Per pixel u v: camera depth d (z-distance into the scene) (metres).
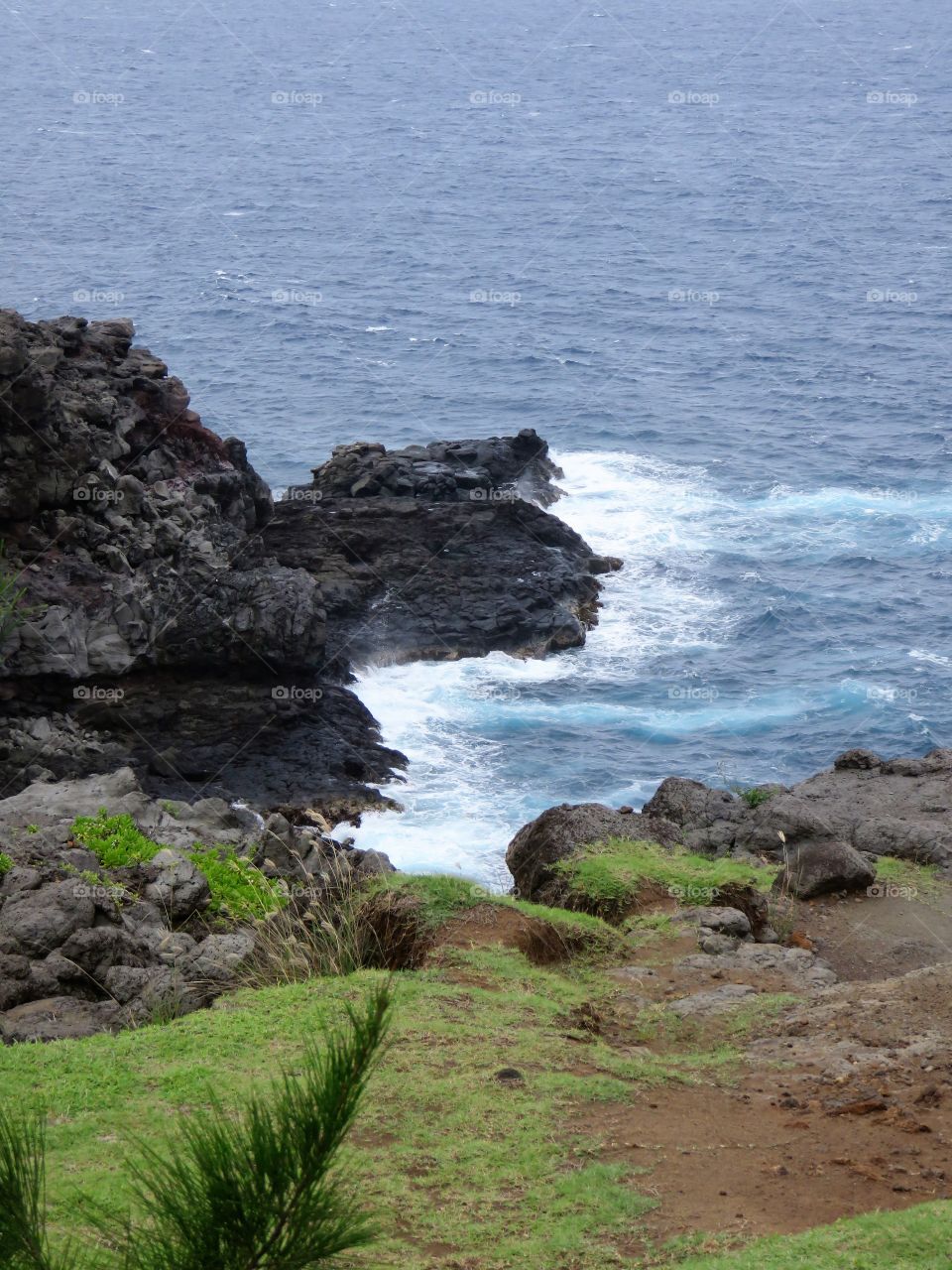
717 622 50.62
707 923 14.81
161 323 96.31
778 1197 8.43
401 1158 8.90
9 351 38.47
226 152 177.00
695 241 127.00
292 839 25.47
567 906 15.50
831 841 17.92
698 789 21.20
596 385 82.75
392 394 80.75
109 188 148.62
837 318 99.56
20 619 37.50
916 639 50.03
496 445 59.12
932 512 61.50
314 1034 10.58
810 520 60.31
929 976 12.61
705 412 76.75
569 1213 8.23
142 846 21.30
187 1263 4.93
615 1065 10.52
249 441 71.69
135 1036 10.76
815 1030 11.62
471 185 156.50
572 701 44.50
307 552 48.66
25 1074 10.03
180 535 41.56
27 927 15.90
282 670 40.88
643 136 194.50
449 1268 7.66
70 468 40.28
